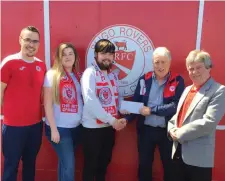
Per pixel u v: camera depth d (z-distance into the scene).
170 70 2.90
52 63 2.98
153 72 2.71
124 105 2.71
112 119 2.54
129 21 2.88
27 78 2.51
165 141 2.68
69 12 2.92
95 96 2.52
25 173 2.77
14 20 2.95
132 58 2.93
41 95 2.69
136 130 3.00
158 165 3.08
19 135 2.56
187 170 2.22
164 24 2.86
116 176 3.13
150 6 2.85
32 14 2.93
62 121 2.61
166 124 2.65
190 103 2.20
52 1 2.91
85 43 2.95
